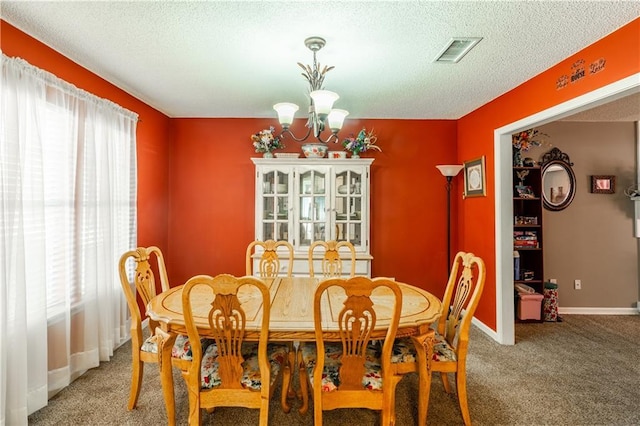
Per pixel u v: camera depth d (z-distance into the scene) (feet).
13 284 6.04
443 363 6.46
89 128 8.18
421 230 13.62
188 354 6.37
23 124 6.35
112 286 9.03
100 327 8.61
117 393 7.37
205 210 13.46
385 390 5.40
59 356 7.40
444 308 7.72
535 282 12.59
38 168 6.61
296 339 5.56
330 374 5.64
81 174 8.02
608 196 13.61
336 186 12.45
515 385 7.89
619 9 5.93
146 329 11.03
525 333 11.27
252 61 8.22
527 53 7.67
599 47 7.04
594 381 8.09
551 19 6.28
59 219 7.37
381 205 13.60
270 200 12.53
